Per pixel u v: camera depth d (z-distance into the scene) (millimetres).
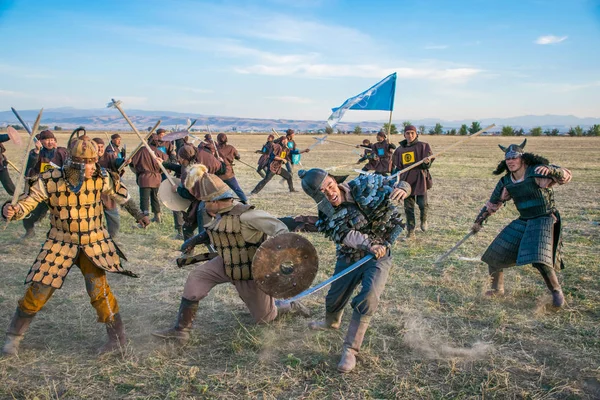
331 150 37281
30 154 9406
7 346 4090
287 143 14266
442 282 6023
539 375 3865
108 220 7746
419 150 8555
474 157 29469
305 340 4469
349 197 3992
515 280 6062
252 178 18312
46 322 4848
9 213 3748
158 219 9891
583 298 5441
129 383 3748
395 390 3662
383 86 8070
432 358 4148
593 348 4273
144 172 9414
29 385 3717
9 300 5398
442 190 14656
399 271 6480
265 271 3953
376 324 4812
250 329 4688
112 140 11023
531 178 5098
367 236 3938
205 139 13555
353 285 4336
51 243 4000
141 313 5156
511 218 10258
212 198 4090
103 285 4172
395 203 4023
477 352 4227
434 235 8703
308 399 3557
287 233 3949
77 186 3904
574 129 83938
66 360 4109
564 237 8359
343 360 3938
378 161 11742
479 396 3576
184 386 3707
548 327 4727
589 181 16641
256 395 3621
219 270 4352
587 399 3533
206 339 4512
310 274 4023
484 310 5145
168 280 6242
